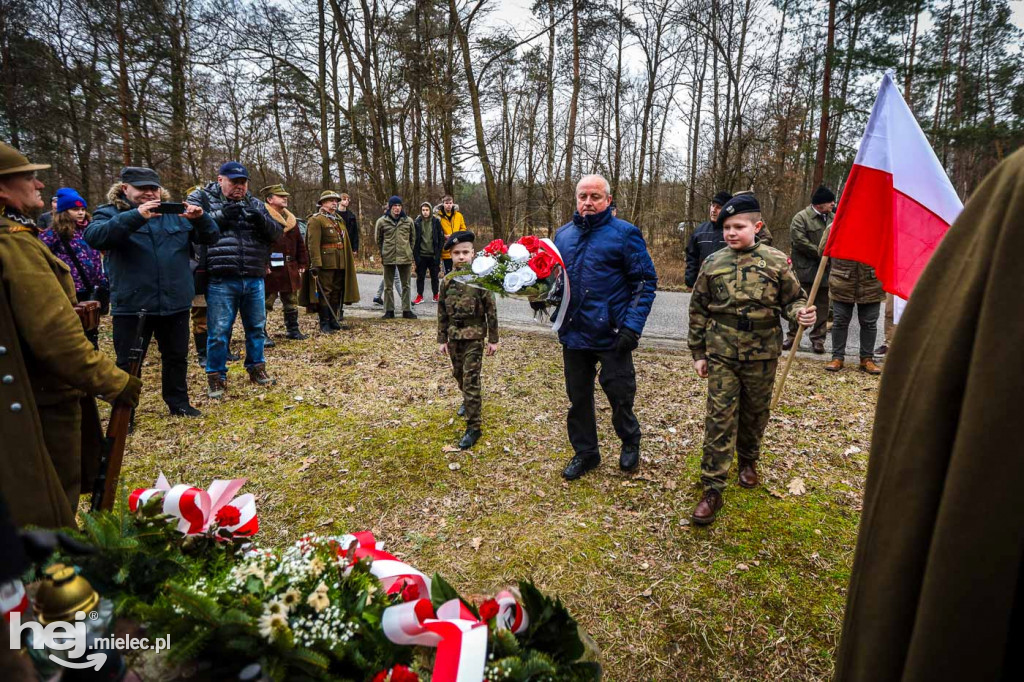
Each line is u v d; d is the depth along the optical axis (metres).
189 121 15.88
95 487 2.08
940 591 0.85
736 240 3.24
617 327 3.60
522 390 5.49
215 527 1.58
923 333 0.94
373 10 18.14
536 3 18.44
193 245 5.77
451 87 17.58
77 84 16.23
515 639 1.37
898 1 14.41
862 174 2.82
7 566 0.78
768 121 17.62
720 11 18.31
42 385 2.21
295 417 4.92
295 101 20.30
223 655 1.24
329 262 7.88
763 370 3.30
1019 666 0.88
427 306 10.45
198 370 6.14
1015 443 0.79
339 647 1.25
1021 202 0.80
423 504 3.58
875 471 1.01
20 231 2.12
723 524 3.27
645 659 2.36
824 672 2.28
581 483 3.79
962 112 19.22
